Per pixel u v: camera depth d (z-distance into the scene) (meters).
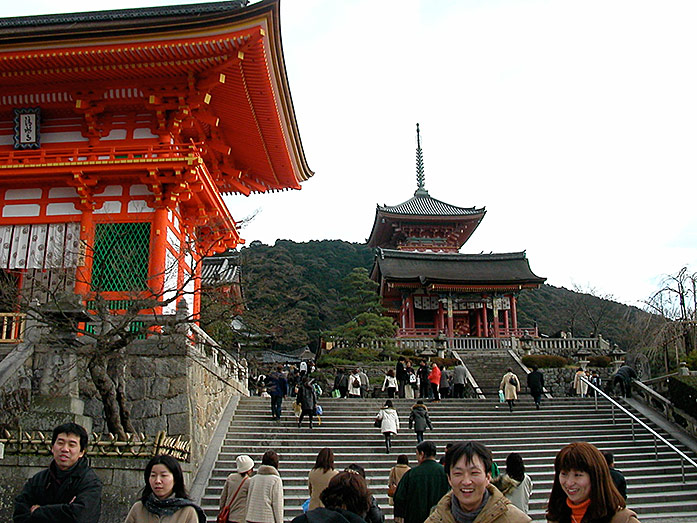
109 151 22.05
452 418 23.66
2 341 17.48
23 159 22.00
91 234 21.73
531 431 22.69
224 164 29.89
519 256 66.75
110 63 20.91
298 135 28.66
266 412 22.45
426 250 70.88
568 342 47.97
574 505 4.47
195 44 19.97
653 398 25.55
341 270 102.75
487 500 4.82
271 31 20.27
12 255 21.89
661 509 16.23
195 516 6.01
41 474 6.41
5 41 19.89
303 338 26.61
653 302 37.28
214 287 17.86
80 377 15.45
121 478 13.00
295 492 16.00
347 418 22.59
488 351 47.31
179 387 17.16
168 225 22.34
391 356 42.75
